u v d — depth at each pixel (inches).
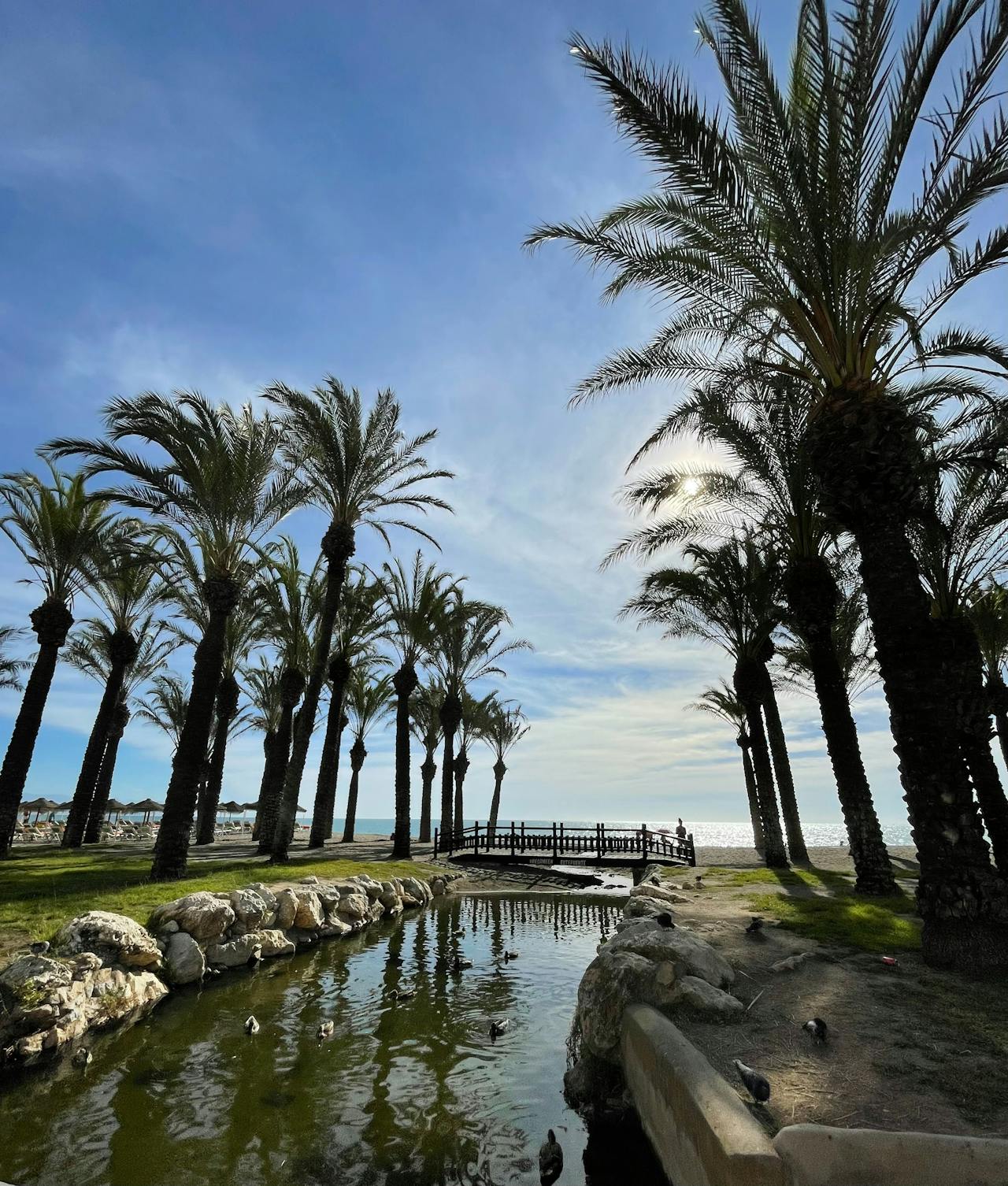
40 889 429.4
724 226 336.5
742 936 319.0
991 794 445.7
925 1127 135.7
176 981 342.0
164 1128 197.9
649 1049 177.8
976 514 483.5
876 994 229.5
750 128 312.5
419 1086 230.4
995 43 265.7
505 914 661.3
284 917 452.1
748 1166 115.1
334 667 1037.8
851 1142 120.3
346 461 765.3
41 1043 247.6
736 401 529.7
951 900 266.1
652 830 998.4
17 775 703.1
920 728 291.6
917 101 290.0
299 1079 235.5
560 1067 248.4
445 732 1198.3
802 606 529.7
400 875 729.0
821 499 342.0
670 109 306.0
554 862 1023.6
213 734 1259.2
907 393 454.0
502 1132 197.5
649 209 355.3
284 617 962.1
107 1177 171.0
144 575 933.2
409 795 940.0
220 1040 273.3
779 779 911.0
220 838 1541.6
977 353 388.5
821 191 309.6
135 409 571.5
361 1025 297.3
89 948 309.1
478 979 387.5
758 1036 189.9
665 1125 159.9
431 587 983.0
